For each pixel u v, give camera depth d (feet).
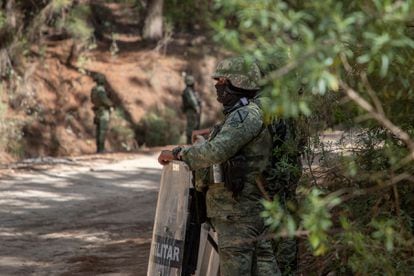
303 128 23.97
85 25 148.25
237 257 23.86
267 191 23.77
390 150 18.66
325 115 22.88
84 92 141.69
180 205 24.81
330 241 18.19
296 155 24.54
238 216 23.81
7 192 62.23
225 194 23.98
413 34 15.42
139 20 174.29
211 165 23.86
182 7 167.53
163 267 24.95
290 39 14.02
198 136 26.86
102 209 56.29
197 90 156.04
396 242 18.63
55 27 147.23
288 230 15.57
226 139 22.98
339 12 13.38
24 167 76.89
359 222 20.12
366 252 16.55
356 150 23.36
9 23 130.82
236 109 23.34
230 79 23.32
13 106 131.95
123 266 38.32
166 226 25.03
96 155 91.25
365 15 13.79
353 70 17.61
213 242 25.91
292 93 14.10
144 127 142.10
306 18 13.62
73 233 47.44
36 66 140.46
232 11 13.82
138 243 44.19
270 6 13.39
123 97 144.97
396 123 18.71
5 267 38.68
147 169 78.54
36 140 129.80
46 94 137.69
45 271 37.86
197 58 160.76
